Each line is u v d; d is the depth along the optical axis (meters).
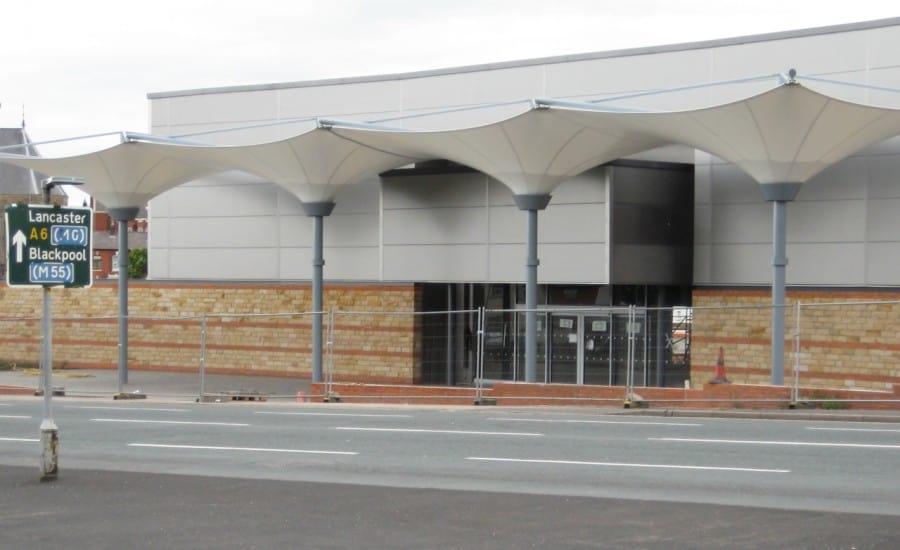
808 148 24.48
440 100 33.25
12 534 10.22
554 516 10.82
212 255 38.47
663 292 31.59
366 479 13.88
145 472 14.24
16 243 12.91
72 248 13.21
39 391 31.09
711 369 29.42
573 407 23.59
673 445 16.59
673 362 30.39
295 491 12.48
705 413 21.58
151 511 11.30
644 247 30.27
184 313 39.06
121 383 32.97
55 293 42.09
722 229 29.34
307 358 36.50
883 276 26.91
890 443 16.61
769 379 28.38
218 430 19.95
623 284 30.42
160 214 39.53
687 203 31.14
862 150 26.91
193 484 13.05
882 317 26.78
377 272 35.03
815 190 27.91
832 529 10.07
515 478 13.73
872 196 27.09
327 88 35.25
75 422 21.86
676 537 9.77
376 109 34.44
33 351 42.81
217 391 32.50
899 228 26.69
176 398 30.02
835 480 13.27
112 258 75.62
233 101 37.00
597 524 10.40
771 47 28.00
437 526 10.38
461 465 14.91
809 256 27.98
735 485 12.98
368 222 35.25
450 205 32.47
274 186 37.09
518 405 25.41
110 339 40.88
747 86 28.30
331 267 35.88
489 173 29.22
